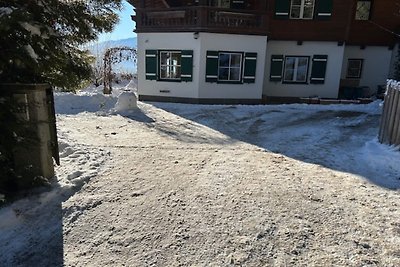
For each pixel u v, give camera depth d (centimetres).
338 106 1443
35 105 441
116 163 595
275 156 687
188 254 336
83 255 330
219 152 705
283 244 356
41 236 360
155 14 1518
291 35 1612
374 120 1126
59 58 449
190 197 464
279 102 1681
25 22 361
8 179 446
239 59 1498
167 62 1538
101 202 439
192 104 1469
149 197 460
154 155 657
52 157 496
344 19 1574
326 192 497
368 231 387
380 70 1788
